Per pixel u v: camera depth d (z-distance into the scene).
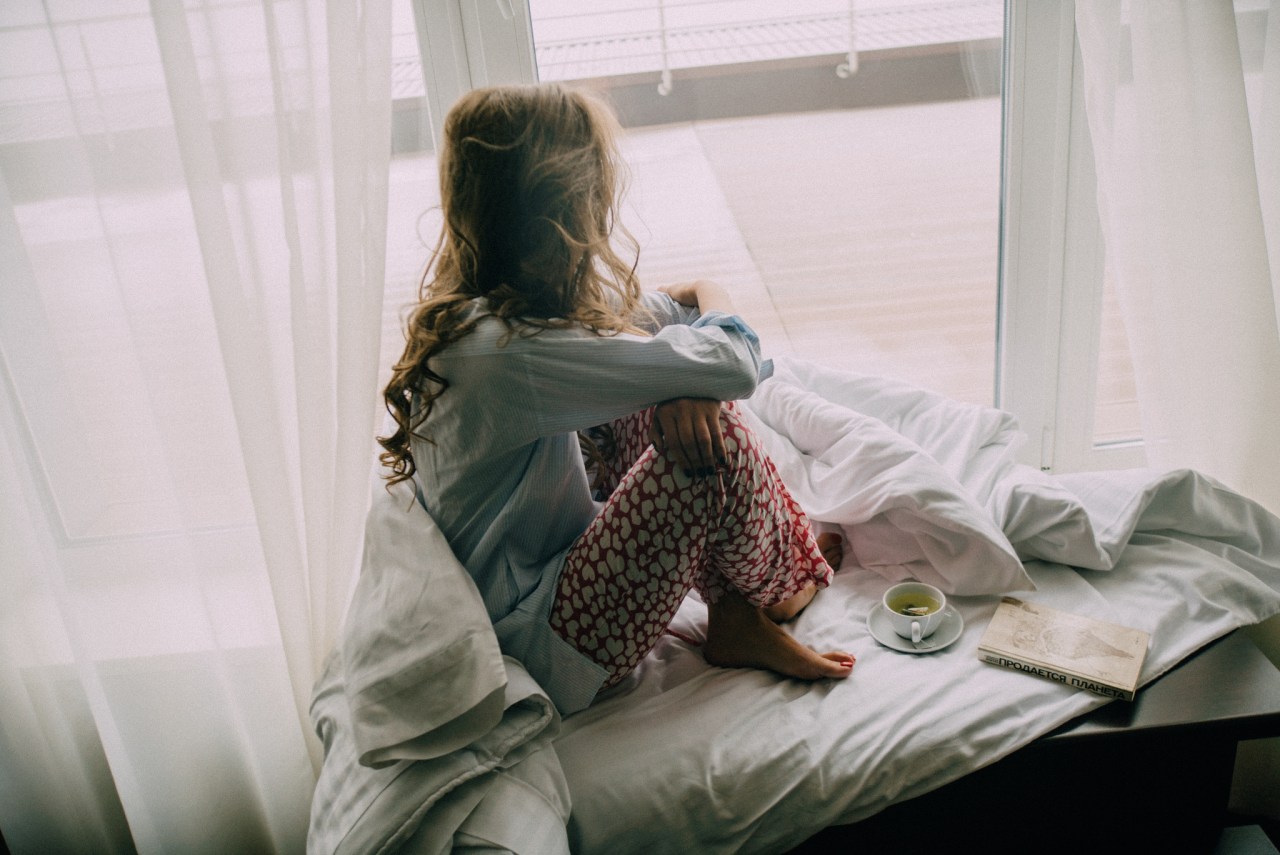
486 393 1.03
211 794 1.31
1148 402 1.48
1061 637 1.22
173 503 1.20
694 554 1.09
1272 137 1.37
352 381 1.16
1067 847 1.18
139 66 1.04
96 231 1.11
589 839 1.06
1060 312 1.71
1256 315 1.36
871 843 1.15
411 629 1.03
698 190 2.00
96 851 1.34
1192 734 1.11
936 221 1.87
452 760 0.99
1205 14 1.24
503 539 1.14
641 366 1.03
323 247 1.13
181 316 1.12
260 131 1.09
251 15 1.04
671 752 1.10
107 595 1.20
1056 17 1.51
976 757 1.08
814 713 1.14
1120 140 1.36
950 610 1.29
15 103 1.05
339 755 1.06
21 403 1.13
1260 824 1.47
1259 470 1.45
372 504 1.20
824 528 1.51
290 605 1.22
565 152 1.03
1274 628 1.43
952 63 1.70
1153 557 1.36
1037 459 1.84
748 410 1.59
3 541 1.17
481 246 1.04
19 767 1.24
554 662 1.13
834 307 1.97
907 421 1.62
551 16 1.56
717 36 1.76
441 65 1.49
